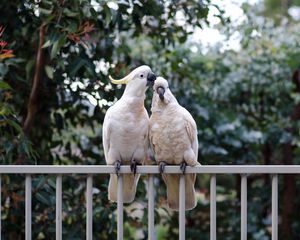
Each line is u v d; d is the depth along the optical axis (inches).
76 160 191.6
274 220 109.3
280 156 251.9
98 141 196.1
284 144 245.3
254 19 233.6
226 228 241.1
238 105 245.8
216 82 240.2
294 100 244.7
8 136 149.5
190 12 180.2
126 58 187.6
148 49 226.8
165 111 122.1
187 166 110.8
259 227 237.6
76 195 172.2
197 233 240.1
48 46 151.1
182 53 223.0
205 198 258.7
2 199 160.1
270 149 249.1
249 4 235.6
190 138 122.0
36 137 185.0
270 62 238.4
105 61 174.6
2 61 156.3
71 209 169.8
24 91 178.9
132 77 122.3
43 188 151.8
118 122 121.5
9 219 162.9
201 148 228.2
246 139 233.8
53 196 152.4
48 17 146.4
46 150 184.7
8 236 165.6
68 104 183.2
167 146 122.3
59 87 176.9
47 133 186.2
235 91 240.8
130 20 183.2
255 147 243.8
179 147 121.8
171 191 123.3
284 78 238.7
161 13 177.2
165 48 205.9
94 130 197.3
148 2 167.5
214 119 230.5
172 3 179.6
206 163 232.2
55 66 164.1
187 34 188.9
